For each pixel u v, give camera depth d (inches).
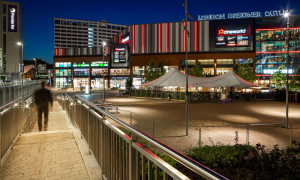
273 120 611.2
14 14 2864.2
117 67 2699.3
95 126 162.7
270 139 396.5
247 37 2249.0
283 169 190.2
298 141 381.4
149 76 1801.2
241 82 1183.6
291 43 2180.1
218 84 1155.9
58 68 2891.2
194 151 272.4
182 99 1183.6
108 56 2790.4
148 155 70.9
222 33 2284.7
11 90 539.5
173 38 2379.4
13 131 203.9
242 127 502.3
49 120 408.2
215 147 282.2
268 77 2217.0
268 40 2225.6
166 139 390.9
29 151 187.2
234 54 2274.9
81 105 233.8
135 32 2474.2
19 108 243.6
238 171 193.3
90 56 2839.6
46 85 263.0
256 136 418.3
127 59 2640.3
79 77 2871.6
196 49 2330.2
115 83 2751.0
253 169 200.7
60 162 163.6
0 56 1915.6
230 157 230.4
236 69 1948.8
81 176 140.9
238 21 2252.7
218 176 42.8
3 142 165.6
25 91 797.2
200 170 46.8
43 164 159.6
